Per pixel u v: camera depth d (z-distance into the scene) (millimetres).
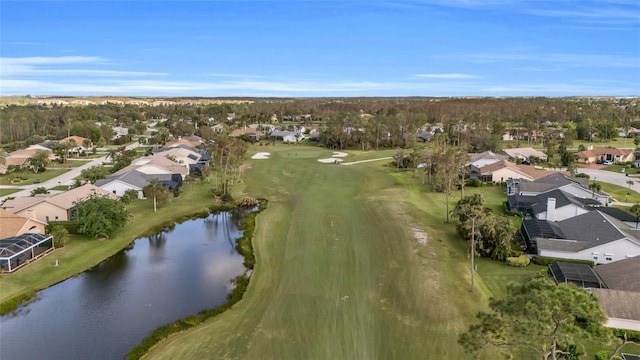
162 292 47156
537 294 23375
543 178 88500
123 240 62438
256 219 72000
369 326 39031
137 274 51875
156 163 101688
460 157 85938
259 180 102375
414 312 41375
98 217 61188
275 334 38125
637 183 98438
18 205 67250
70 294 46625
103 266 54312
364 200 82125
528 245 56344
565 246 52531
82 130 184250
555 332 23375
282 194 88750
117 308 43594
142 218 72312
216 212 78562
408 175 106312
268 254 56812
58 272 51344
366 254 55562
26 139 185625
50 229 61531
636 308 36719
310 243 59875
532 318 23234
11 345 37094
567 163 119188
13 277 49188
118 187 83250
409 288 46156
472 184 94688
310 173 110000
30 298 45594
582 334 23016
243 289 47250
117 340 37906
